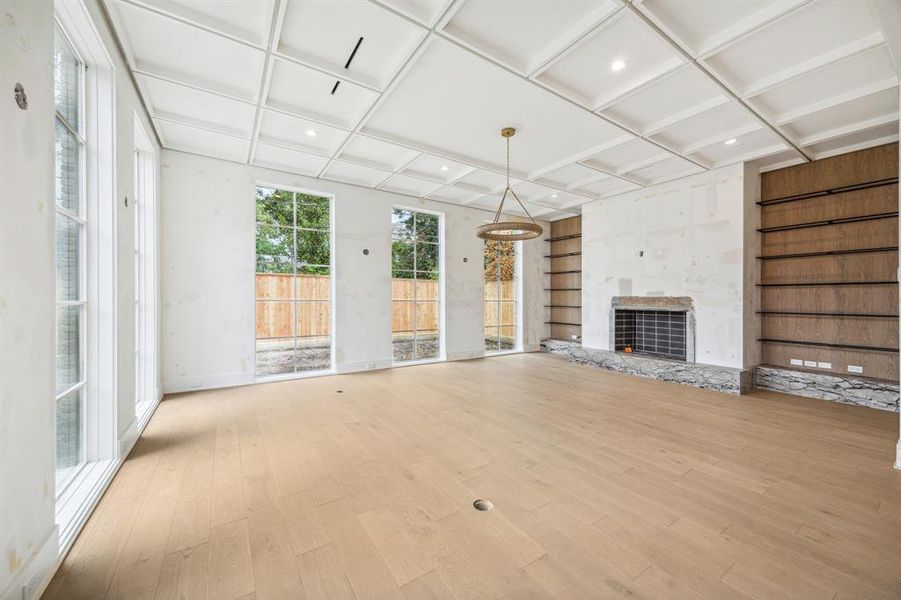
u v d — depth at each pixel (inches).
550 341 344.5
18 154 57.8
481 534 78.9
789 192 201.3
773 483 100.7
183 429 141.2
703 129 168.1
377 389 204.2
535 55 119.9
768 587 64.0
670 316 245.3
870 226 175.6
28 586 58.3
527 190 261.3
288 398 184.9
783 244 202.8
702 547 74.7
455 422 150.3
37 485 62.3
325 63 123.4
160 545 75.0
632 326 271.9
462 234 304.2
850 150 179.5
